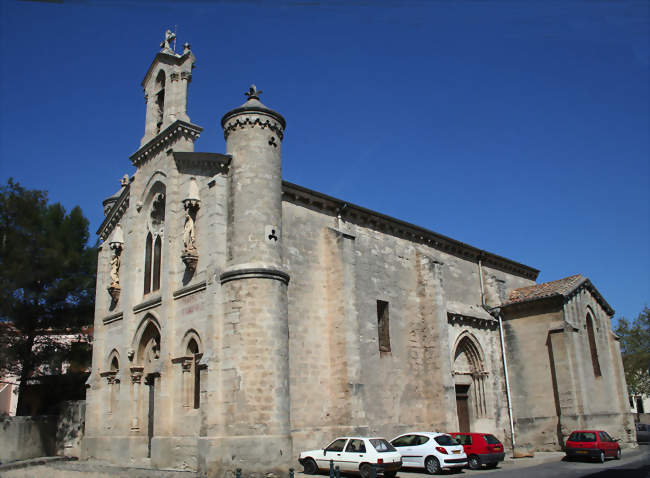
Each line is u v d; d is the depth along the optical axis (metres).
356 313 26.34
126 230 30.36
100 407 29.66
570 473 22.05
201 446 20.19
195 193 24.52
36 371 35.72
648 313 59.16
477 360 33.94
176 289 24.81
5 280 32.12
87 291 35.59
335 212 28.58
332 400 25.11
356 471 20.16
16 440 30.17
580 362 32.41
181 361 23.42
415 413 29.39
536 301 34.12
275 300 21.52
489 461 24.25
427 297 31.62
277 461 19.69
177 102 28.47
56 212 37.19
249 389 20.30
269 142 23.62
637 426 48.78
